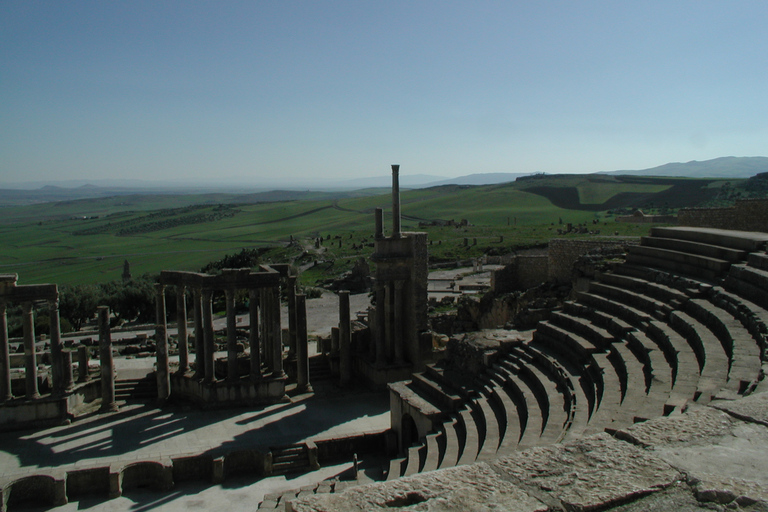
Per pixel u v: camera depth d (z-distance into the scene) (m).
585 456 10.42
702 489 9.11
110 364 39.56
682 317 27.47
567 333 31.88
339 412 39.41
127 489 31.05
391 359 44.97
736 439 10.88
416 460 26.84
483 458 22.55
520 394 28.45
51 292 37.06
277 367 41.44
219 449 33.22
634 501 9.08
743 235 32.34
